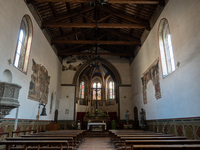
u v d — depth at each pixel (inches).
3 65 327.0
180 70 366.0
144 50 647.8
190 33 328.8
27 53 446.0
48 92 636.7
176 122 383.9
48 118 640.4
